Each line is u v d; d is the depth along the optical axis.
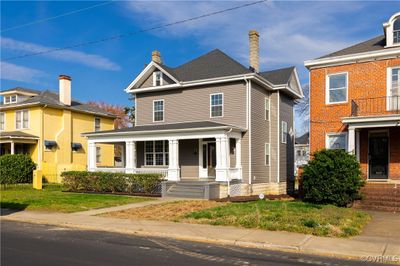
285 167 27.48
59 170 31.66
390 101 18.59
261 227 11.13
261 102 25.20
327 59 20.05
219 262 7.69
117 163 42.72
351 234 10.21
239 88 23.53
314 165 16.66
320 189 16.25
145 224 12.09
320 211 13.48
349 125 18.11
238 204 16.08
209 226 11.56
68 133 34.12
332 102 20.05
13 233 11.05
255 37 26.92
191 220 12.50
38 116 32.03
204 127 21.33
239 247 9.24
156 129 23.02
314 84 20.59
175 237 10.38
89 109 36.81
